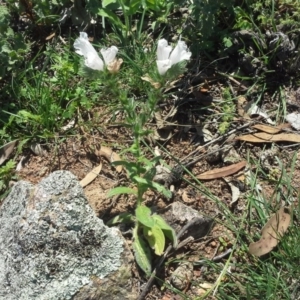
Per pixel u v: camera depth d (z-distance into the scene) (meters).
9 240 0.49
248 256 0.52
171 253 0.53
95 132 0.62
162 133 0.61
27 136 0.62
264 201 0.54
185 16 0.68
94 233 0.49
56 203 0.48
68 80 0.64
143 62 0.63
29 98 0.63
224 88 0.64
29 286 0.47
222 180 0.58
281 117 0.61
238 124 0.61
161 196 0.56
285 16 0.66
